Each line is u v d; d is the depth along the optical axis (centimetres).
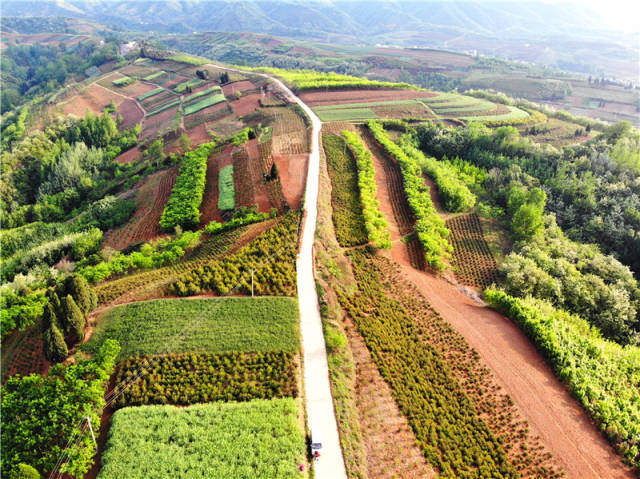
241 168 9569
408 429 3909
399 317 5419
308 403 3966
